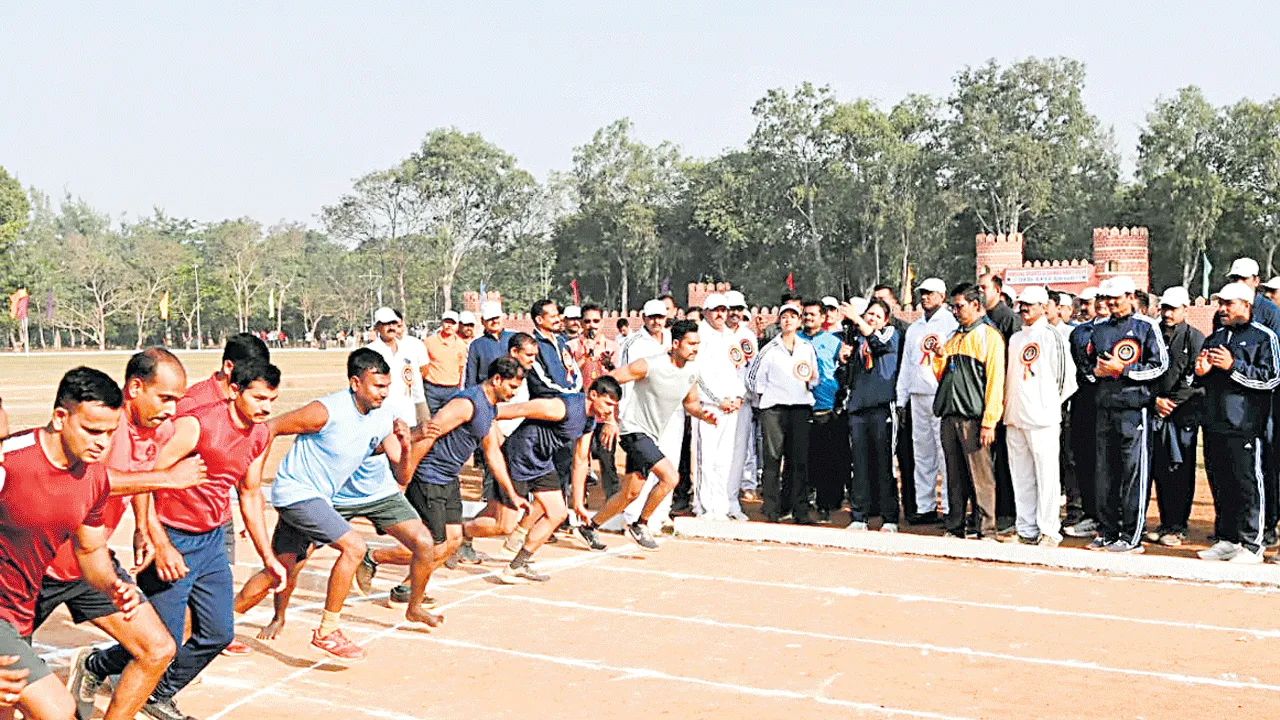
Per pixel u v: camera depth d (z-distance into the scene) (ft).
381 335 37.01
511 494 26.27
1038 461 31.09
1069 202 203.92
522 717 18.72
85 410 13.91
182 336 354.54
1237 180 184.24
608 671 21.18
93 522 15.08
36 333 342.03
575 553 32.50
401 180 278.67
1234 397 28.45
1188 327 30.73
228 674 21.18
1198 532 33.81
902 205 204.85
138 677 16.35
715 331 35.76
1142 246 121.49
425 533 23.22
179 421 17.69
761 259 236.02
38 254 329.72
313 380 123.24
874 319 34.40
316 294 345.92
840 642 22.91
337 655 21.27
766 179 222.89
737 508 36.91
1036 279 124.06
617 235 248.11
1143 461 30.07
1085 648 22.25
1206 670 20.72
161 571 17.33
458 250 285.84
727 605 26.12
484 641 23.35
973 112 198.90
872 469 34.68
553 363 34.73
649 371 31.42
